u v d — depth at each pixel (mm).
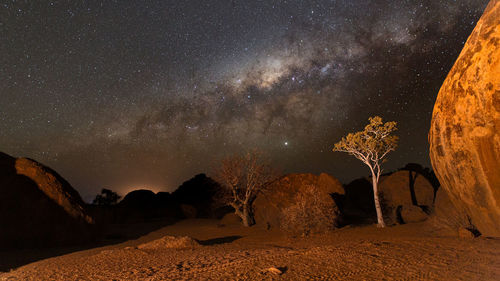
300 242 13648
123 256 11523
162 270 9008
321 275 7406
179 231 22047
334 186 21531
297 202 16969
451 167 9922
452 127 9516
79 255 13047
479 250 8656
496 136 8445
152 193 34531
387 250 9398
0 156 18219
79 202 18828
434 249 9273
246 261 9242
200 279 7754
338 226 17000
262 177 21766
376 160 16922
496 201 9047
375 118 16953
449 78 9859
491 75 8398
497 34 8531
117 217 31750
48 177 18188
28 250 15812
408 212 18094
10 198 16938
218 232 19906
